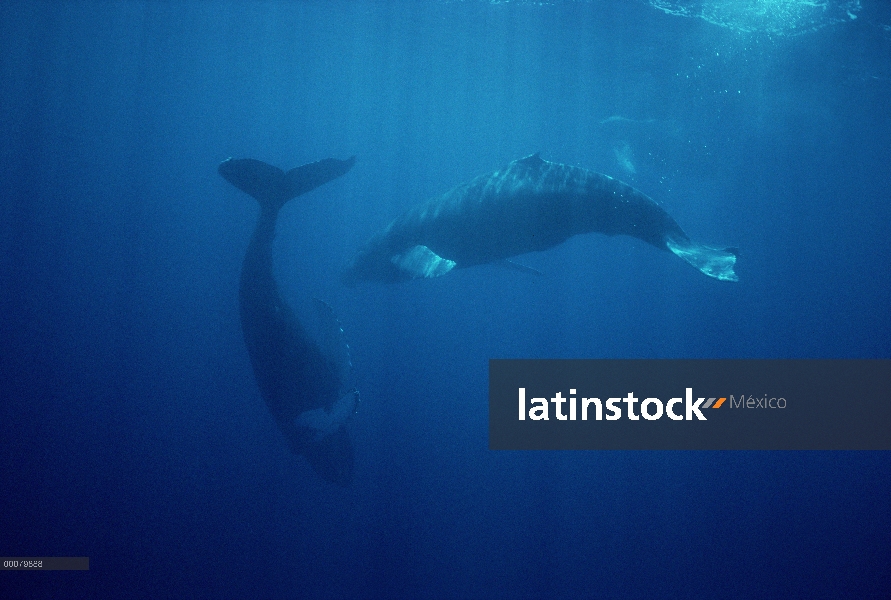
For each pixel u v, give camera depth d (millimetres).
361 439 18203
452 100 37156
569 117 34125
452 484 16781
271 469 15398
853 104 23281
